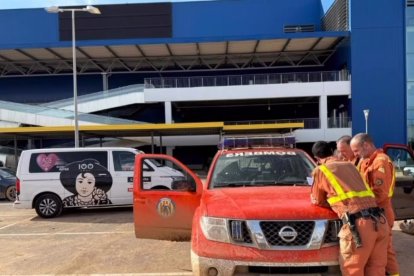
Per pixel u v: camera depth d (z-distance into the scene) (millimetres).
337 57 44031
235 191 5520
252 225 4621
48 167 12836
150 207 6586
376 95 38906
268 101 43188
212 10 46969
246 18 47094
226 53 44344
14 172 19531
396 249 7617
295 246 4566
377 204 5027
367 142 5426
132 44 39906
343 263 4527
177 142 38000
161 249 7969
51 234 10031
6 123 35812
